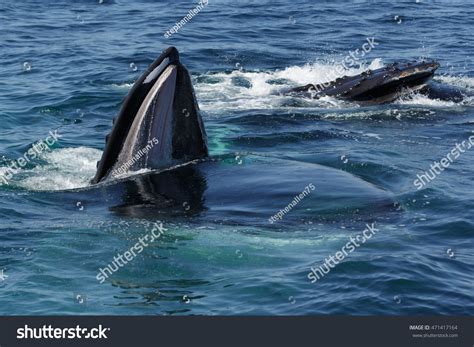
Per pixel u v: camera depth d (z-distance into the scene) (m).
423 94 32.41
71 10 53.22
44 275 15.66
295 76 37.50
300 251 16.62
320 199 18.11
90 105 31.23
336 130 27.73
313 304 14.86
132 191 18.52
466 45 44.56
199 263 16.16
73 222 17.64
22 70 36.94
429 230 18.14
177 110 19.17
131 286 15.34
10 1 56.12
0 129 27.42
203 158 19.72
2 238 17.03
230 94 33.50
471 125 29.08
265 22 50.03
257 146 25.44
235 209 17.81
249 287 15.33
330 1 58.03
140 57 39.78
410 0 59.12
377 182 22.06
